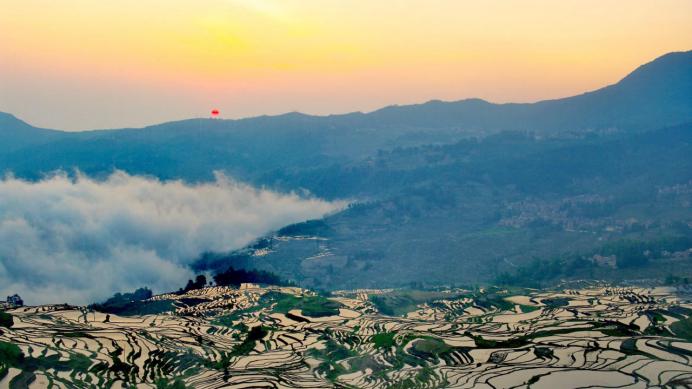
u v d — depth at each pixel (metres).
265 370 108.69
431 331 134.75
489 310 161.75
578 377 99.19
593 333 125.00
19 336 116.50
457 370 105.44
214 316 150.75
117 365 105.44
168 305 160.12
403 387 98.50
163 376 103.38
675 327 126.75
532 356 111.56
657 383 95.62
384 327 140.25
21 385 92.38
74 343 115.19
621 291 184.12
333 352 120.12
